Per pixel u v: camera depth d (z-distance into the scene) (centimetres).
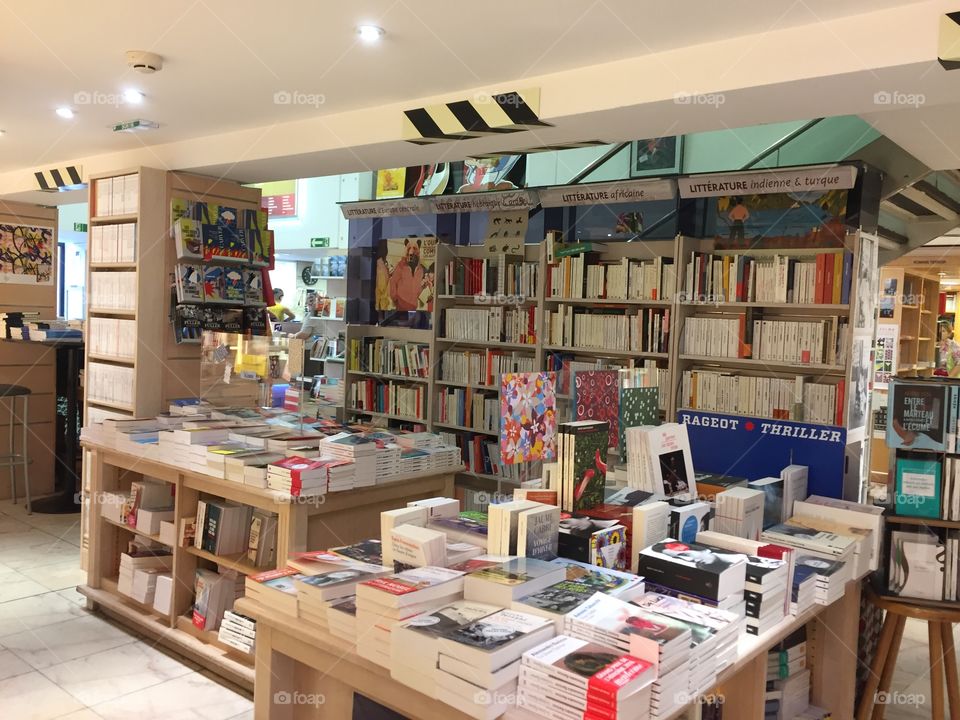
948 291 1104
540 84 345
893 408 343
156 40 320
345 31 300
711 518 301
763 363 523
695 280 549
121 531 493
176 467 418
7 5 286
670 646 187
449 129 380
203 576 417
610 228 616
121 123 466
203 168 500
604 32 288
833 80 274
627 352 588
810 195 511
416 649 199
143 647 431
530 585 223
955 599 337
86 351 543
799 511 358
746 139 563
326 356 929
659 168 603
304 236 943
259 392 430
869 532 328
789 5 255
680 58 304
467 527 277
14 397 737
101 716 353
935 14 247
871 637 384
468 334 700
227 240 520
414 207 727
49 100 420
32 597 500
